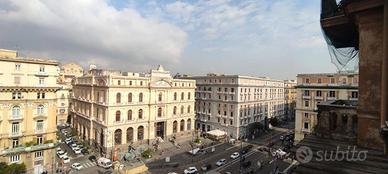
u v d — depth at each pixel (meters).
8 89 41.03
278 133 87.69
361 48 7.53
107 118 58.34
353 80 55.75
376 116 7.11
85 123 69.25
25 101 43.16
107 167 50.81
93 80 64.62
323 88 59.59
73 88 79.00
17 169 39.28
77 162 54.00
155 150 63.06
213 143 72.62
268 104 95.19
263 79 90.88
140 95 65.56
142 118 66.12
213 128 83.62
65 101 89.88
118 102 60.66
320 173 6.55
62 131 81.25
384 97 6.48
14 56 43.47
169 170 50.22
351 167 6.46
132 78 63.44
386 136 6.50
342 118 9.82
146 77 66.62
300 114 63.72
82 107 71.69
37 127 44.97
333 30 9.52
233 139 74.44
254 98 85.25
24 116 43.22
